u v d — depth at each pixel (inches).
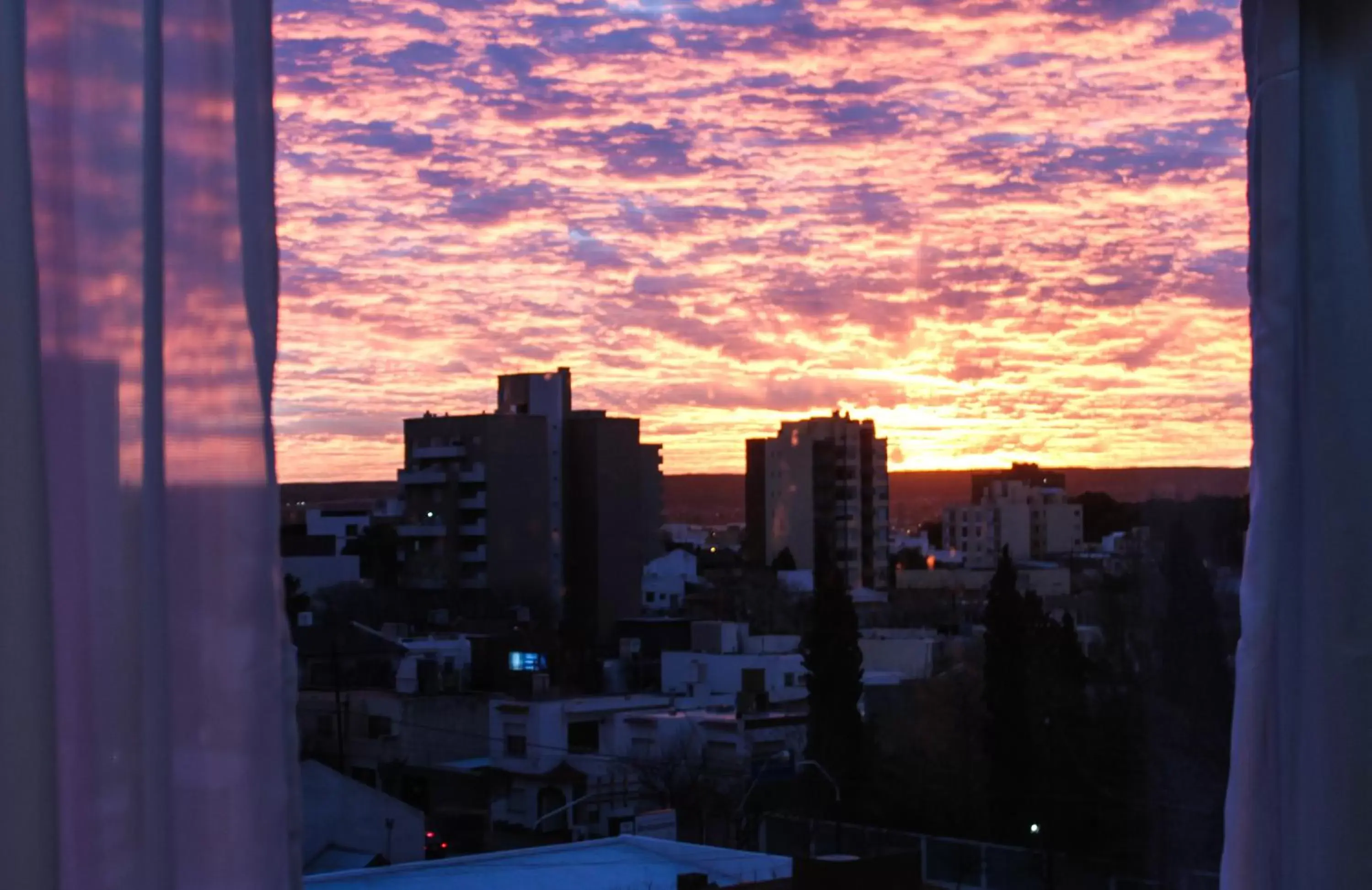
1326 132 74.4
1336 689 73.0
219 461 48.2
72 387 44.9
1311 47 74.7
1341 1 74.6
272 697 48.8
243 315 48.4
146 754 45.3
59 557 44.5
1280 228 72.6
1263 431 72.5
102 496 44.8
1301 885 73.0
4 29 40.1
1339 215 74.1
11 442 39.9
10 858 39.6
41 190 44.6
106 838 44.2
